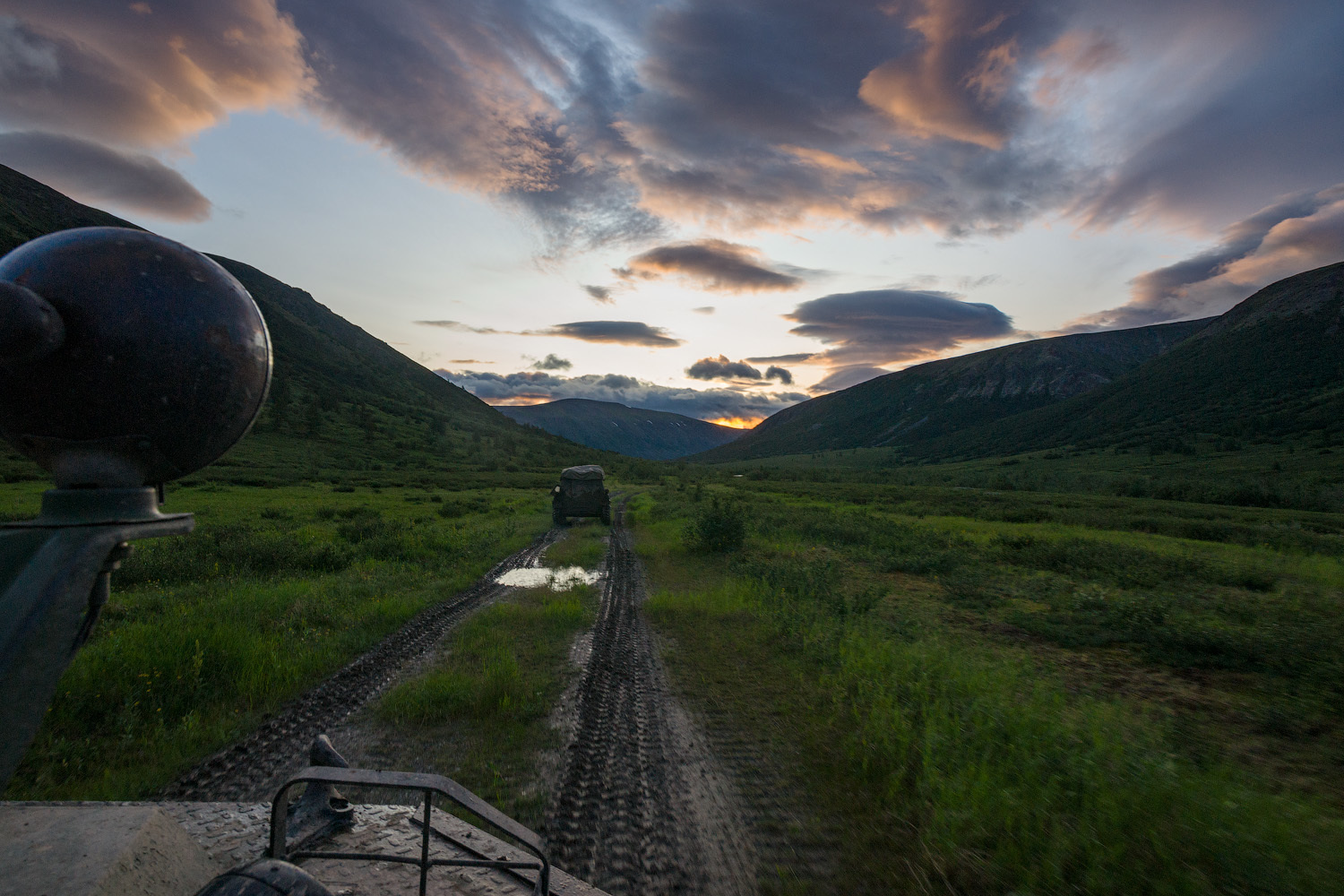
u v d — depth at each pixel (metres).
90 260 1.20
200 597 8.32
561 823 3.43
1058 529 24.38
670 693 5.62
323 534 17.30
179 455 1.36
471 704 5.02
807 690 5.63
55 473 1.27
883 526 20.44
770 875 2.98
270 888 1.18
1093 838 3.00
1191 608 9.65
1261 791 3.94
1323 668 6.45
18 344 1.05
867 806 3.62
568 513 21.83
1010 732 4.31
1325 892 2.78
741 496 40.62
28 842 1.37
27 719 1.04
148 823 1.51
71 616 1.10
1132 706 5.75
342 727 4.67
